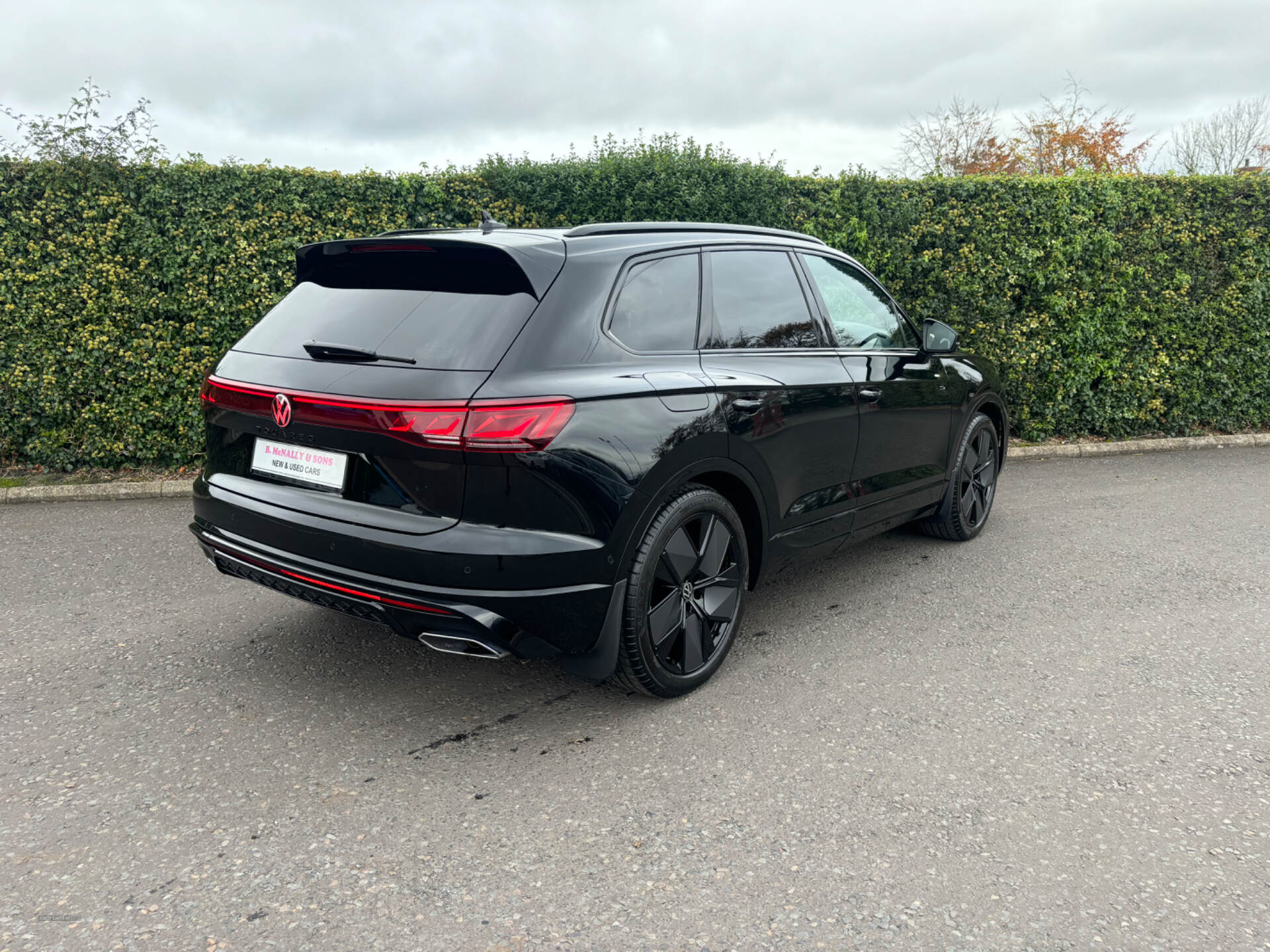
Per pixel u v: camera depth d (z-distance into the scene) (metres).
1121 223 8.57
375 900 2.14
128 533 5.40
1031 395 8.72
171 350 6.67
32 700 3.17
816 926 2.07
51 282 6.45
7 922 2.03
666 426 2.92
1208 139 27.02
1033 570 4.85
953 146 24.61
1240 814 2.56
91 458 6.74
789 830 2.45
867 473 4.12
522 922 2.07
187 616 4.01
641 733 2.99
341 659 3.56
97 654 3.59
